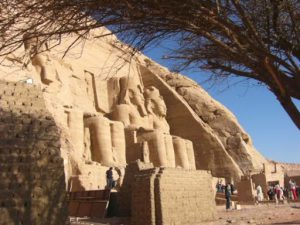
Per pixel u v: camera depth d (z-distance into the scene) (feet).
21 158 29.66
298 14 12.96
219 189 102.17
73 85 112.27
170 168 47.85
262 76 13.05
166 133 119.03
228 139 139.85
